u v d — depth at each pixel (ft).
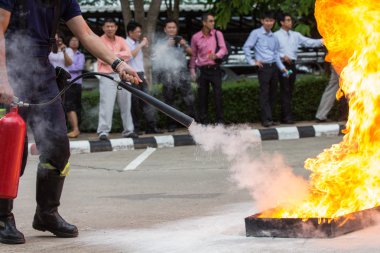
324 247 16.93
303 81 55.93
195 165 35.60
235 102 54.65
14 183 18.39
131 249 18.16
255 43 51.44
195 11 75.61
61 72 19.74
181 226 20.85
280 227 18.12
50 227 19.92
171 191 28.07
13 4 18.75
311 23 59.00
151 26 54.29
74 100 49.70
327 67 58.03
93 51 19.63
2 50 18.38
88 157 40.75
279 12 52.70
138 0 54.44
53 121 19.30
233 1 57.00
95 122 53.67
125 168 35.81
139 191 28.35
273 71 51.57
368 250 16.52
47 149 19.43
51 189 19.74
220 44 50.16
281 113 54.03
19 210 24.64
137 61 46.78
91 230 20.92
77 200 26.48
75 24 19.74
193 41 50.16
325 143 43.29
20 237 19.22
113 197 27.02
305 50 69.97
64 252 18.16
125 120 46.60
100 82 45.06
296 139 45.93
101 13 73.00
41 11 19.07
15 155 18.28
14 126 18.19
